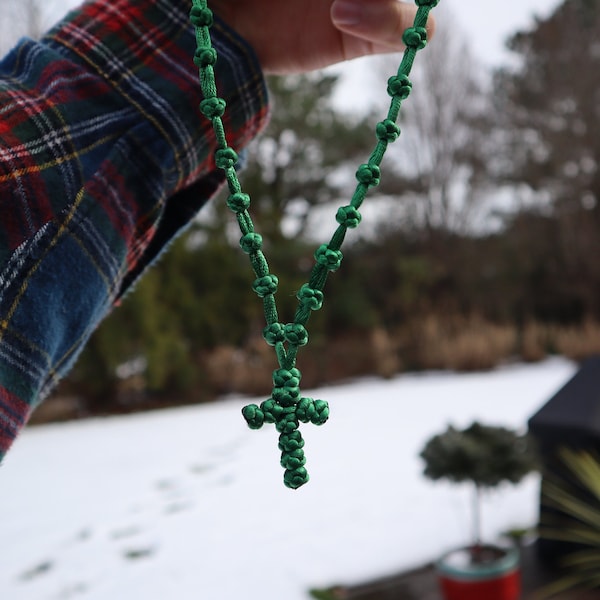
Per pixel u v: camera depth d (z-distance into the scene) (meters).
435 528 3.45
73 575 3.19
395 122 0.38
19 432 0.43
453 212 13.80
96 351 7.58
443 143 14.12
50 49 0.50
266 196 12.54
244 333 9.82
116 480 4.88
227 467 5.05
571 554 2.69
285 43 0.60
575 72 14.34
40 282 0.43
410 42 0.38
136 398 8.27
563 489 2.69
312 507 3.97
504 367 10.26
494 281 12.85
